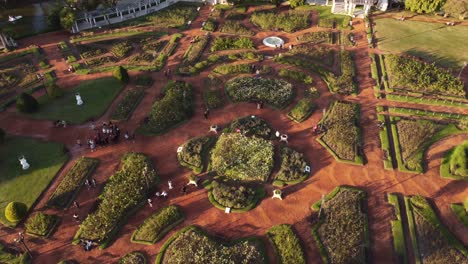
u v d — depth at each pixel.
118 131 49.97
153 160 47.00
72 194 42.41
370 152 48.03
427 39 73.44
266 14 81.88
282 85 58.78
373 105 56.28
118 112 54.78
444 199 41.66
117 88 60.03
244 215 40.16
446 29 77.00
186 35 76.06
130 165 45.16
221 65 65.31
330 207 40.62
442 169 45.06
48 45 72.12
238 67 63.53
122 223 39.28
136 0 85.62
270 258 36.31
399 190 42.84
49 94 57.12
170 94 56.12
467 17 79.81
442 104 56.06
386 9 84.94
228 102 56.84
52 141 49.81
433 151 47.78
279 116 54.03
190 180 43.22
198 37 74.75
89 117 53.84
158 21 81.00
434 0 78.75
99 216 39.00
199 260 35.16
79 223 39.41
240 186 42.62
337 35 75.56
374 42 72.81
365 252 36.56
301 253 36.03
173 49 70.88
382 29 77.38
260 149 46.91
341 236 37.72
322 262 35.81
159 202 41.66
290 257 35.75
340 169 45.53
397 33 75.81
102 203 40.56
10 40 71.06
